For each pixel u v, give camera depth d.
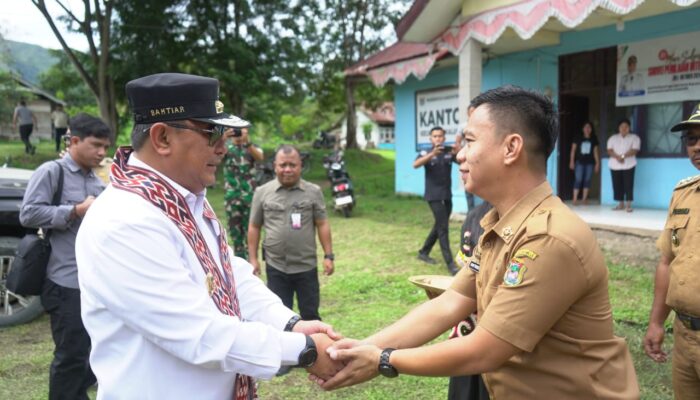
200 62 16.81
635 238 6.62
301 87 19.16
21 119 16.94
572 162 9.27
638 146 8.09
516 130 1.49
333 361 1.70
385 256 7.05
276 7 17.50
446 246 6.33
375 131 46.41
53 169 3.10
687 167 7.96
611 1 6.05
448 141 11.22
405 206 11.12
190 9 16.55
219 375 1.51
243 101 17.88
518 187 1.53
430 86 11.63
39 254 2.93
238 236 6.11
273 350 1.50
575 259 1.38
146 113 1.49
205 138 1.53
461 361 1.47
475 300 1.83
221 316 1.46
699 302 2.12
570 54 9.26
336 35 22.22
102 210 1.42
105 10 16.27
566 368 1.45
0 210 4.62
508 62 10.01
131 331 1.43
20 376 3.71
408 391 3.41
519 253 1.43
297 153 3.95
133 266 1.36
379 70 10.64
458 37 8.35
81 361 2.99
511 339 1.40
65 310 2.94
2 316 4.70
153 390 1.42
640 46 8.27
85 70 17.61
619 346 1.51
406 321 1.86
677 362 2.27
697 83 7.66
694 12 7.59
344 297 5.35
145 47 16.39
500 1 7.49
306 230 3.96
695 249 2.19
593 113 10.47
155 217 1.42
